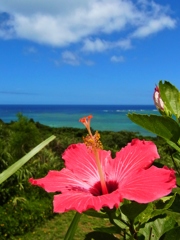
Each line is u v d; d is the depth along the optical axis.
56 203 1.09
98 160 1.27
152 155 1.26
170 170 1.12
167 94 1.62
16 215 8.57
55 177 1.29
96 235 1.27
